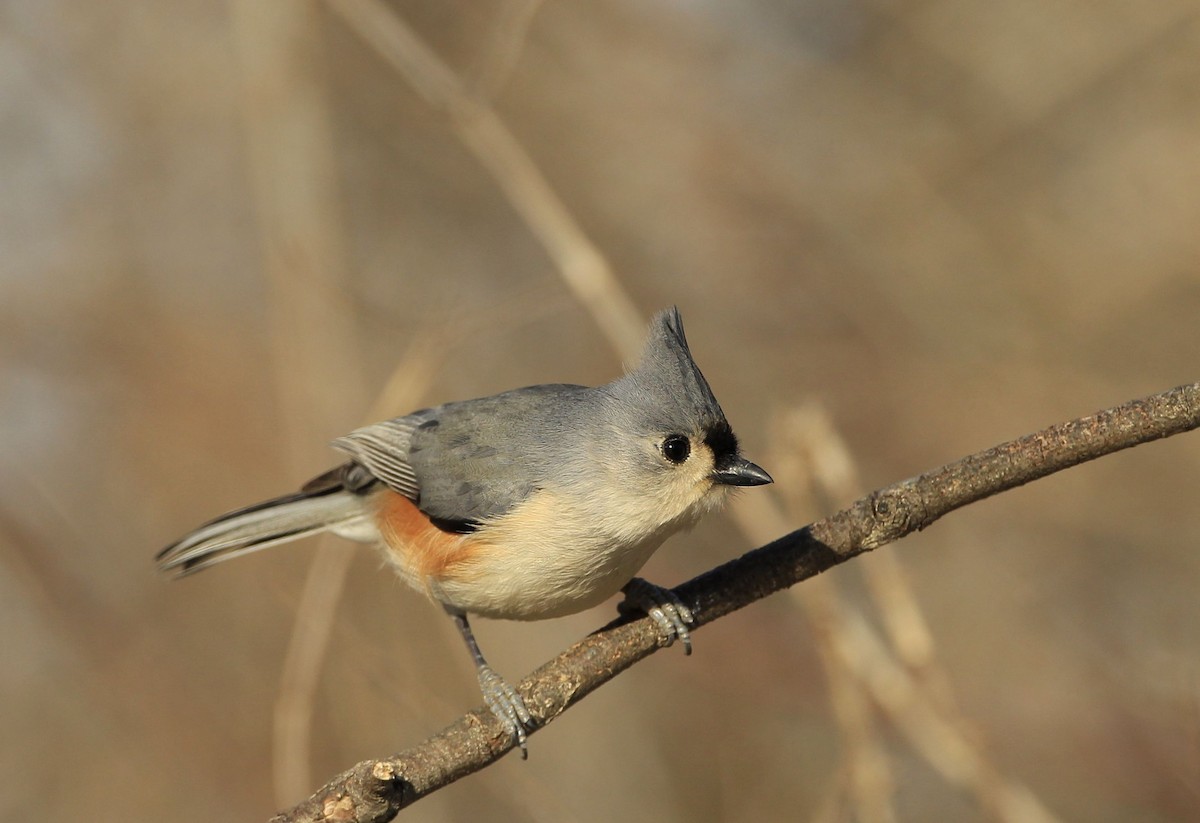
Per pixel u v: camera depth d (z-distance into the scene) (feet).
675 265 47.03
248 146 41.42
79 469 42.22
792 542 21.50
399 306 45.52
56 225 45.16
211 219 46.50
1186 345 45.01
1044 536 43.09
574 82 47.39
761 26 49.26
